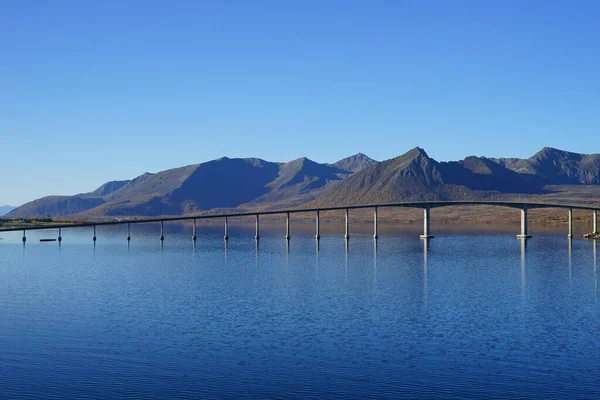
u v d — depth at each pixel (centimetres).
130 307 8369
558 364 5650
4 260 15588
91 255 17125
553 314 7881
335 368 5544
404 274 12281
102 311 8069
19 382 5209
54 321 7425
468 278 11588
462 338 6581
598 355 5928
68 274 12381
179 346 6259
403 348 6178
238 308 8300
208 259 15762
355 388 5047
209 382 5194
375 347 6212
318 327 7100
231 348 6184
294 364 5656
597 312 8019
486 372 5428
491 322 7381
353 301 8881
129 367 5584
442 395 4894
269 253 17575
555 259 15175
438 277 11756
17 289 10138
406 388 5047
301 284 10769
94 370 5506
